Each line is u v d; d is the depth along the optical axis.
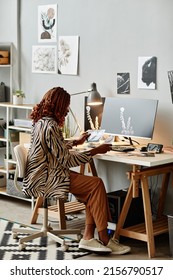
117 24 6.38
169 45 6.00
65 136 6.69
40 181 5.40
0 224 6.26
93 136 6.14
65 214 6.08
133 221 5.93
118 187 6.54
